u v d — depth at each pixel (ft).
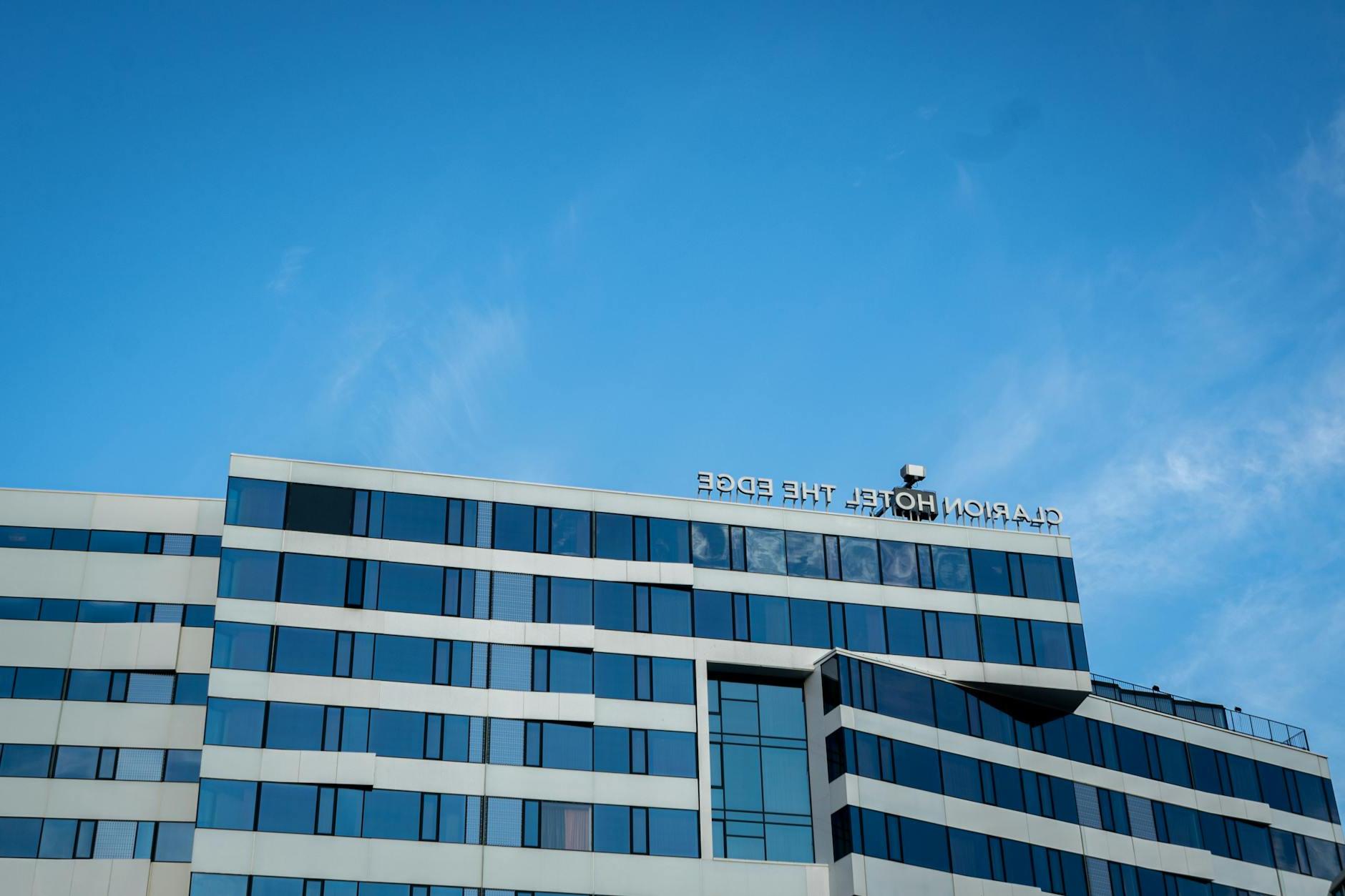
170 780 265.13
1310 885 317.42
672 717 269.85
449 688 262.67
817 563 291.38
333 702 256.93
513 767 259.39
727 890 257.34
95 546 280.72
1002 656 293.64
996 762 286.66
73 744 265.34
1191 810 310.04
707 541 287.28
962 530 303.48
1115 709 310.45
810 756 274.98
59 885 255.50
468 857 250.98
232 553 264.11
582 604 275.39
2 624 272.10
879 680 279.28
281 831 245.86
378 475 276.41
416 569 270.46
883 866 261.44
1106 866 291.17
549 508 281.95
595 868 254.88
